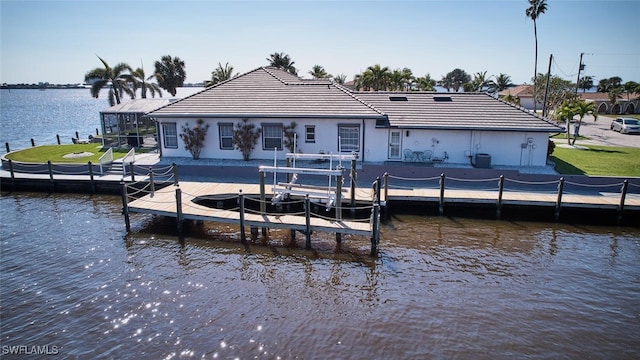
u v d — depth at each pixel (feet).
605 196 59.88
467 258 46.19
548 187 64.23
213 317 35.29
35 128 207.51
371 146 80.43
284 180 70.59
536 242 50.44
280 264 45.47
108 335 33.09
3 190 76.07
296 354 30.53
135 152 94.27
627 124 132.57
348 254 47.75
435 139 78.95
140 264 45.37
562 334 32.78
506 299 37.78
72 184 74.08
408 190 63.77
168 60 178.60
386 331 33.14
